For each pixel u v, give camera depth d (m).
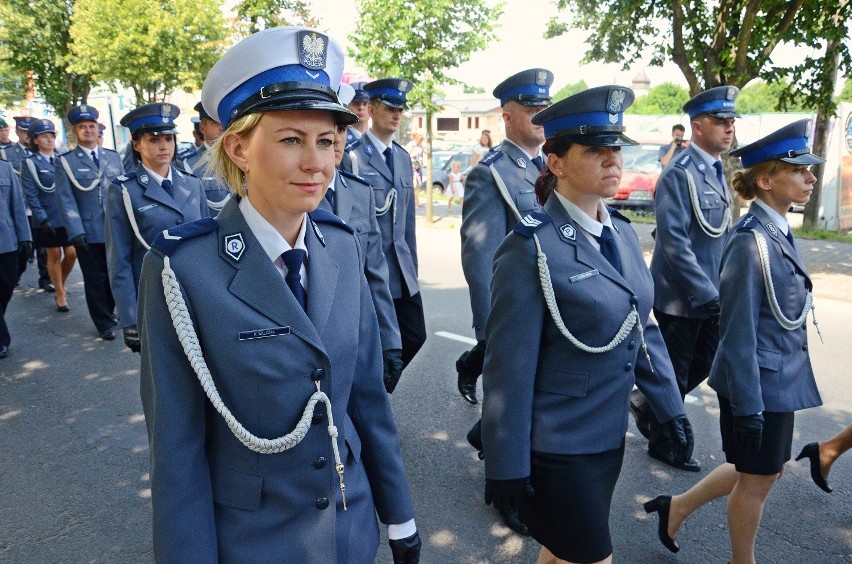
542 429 2.23
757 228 2.71
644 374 2.42
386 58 11.50
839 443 3.41
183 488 1.50
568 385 2.22
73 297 8.15
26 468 3.96
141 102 15.96
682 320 4.23
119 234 4.46
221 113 1.54
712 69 8.52
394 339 3.90
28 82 19.64
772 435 2.69
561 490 2.21
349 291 1.68
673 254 4.16
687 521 3.44
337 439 1.62
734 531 2.83
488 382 2.26
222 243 1.54
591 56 9.54
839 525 3.37
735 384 2.63
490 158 4.01
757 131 16.84
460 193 16.42
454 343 6.25
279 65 1.45
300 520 1.58
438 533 3.34
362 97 4.57
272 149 1.44
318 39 1.48
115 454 4.14
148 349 1.52
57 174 6.57
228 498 1.56
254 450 1.52
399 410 4.79
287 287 1.54
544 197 2.46
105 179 6.80
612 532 3.36
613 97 2.13
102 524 3.40
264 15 14.20
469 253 3.94
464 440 4.34
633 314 2.23
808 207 12.62
